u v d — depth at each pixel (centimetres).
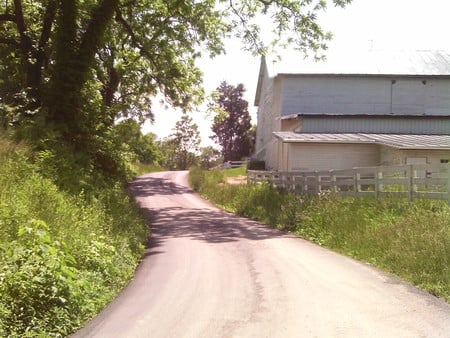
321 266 990
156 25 2598
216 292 788
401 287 793
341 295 745
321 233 1418
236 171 5022
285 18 2370
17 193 933
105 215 1265
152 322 631
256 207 2211
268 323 613
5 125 1491
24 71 1939
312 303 702
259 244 1334
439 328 580
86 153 1780
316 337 555
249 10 2409
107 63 2741
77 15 1841
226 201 2756
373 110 3569
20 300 587
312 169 2930
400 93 3566
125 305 723
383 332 568
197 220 2036
